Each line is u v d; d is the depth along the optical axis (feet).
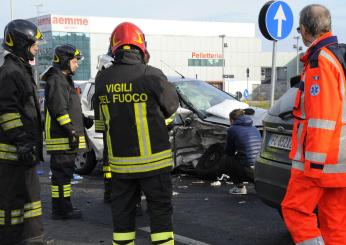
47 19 237.66
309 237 11.47
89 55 245.04
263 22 24.85
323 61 10.90
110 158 12.56
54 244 15.94
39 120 14.65
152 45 262.26
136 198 12.77
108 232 17.21
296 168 11.63
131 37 12.48
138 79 12.08
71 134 18.22
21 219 14.29
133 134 12.12
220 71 278.46
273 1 24.85
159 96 12.14
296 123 11.81
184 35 270.46
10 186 13.98
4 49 14.23
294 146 11.81
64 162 18.71
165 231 12.27
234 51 281.74
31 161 14.03
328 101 10.71
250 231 16.90
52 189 18.92
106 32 248.73
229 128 22.27
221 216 18.84
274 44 25.40
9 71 13.61
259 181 15.29
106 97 12.35
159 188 12.24
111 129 12.34
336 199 11.77
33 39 14.17
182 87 26.96
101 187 25.12
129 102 12.10
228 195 22.38
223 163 22.44
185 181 25.84
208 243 15.75
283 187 14.08
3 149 13.89
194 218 18.62
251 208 19.94
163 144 12.32
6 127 13.57
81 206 21.11
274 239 16.02
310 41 11.66
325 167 11.14
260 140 22.09
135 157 12.13
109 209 20.48
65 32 239.30
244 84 284.00
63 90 18.21
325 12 11.46
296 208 11.64
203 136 25.49
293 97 14.65
